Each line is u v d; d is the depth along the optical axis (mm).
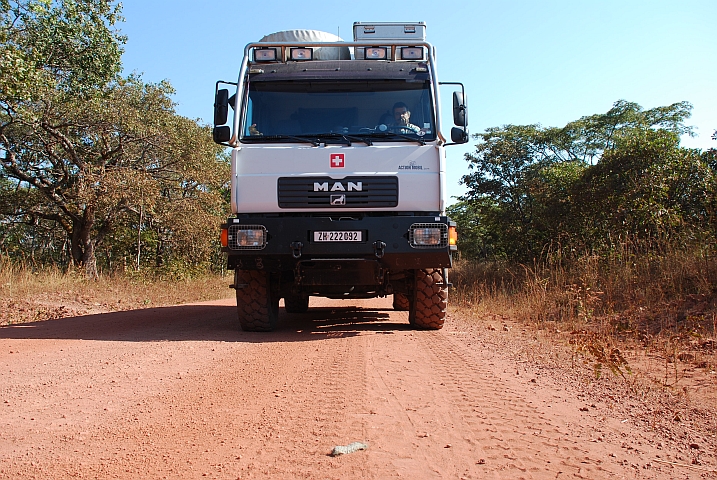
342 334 7844
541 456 3334
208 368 5562
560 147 26812
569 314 8875
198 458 3293
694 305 7918
